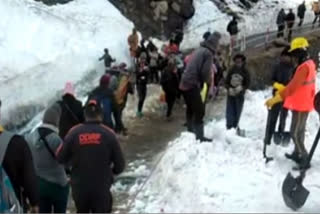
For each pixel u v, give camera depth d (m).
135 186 9.09
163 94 15.75
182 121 14.40
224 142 9.41
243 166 8.23
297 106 8.31
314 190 7.38
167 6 27.64
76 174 5.83
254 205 6.66
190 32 28.66
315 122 11.48
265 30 30.14
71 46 18.73
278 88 9.34
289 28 27.14
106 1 24.89
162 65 17.73
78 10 23.16
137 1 26.72
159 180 8.49
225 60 20.25
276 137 9.39
